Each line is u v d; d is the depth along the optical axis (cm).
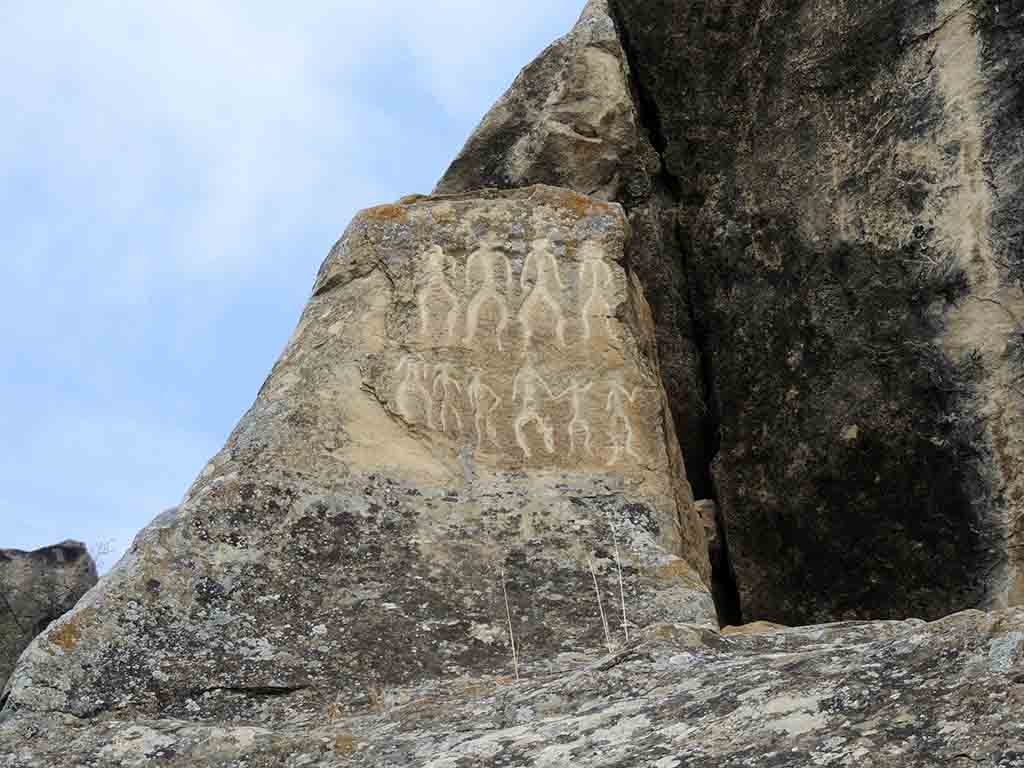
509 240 754
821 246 780
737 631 656
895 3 770
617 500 691
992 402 710
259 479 668
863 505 747
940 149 741
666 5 870
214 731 528
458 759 454
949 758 377
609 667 503
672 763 415
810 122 800
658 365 809
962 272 725
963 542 712
